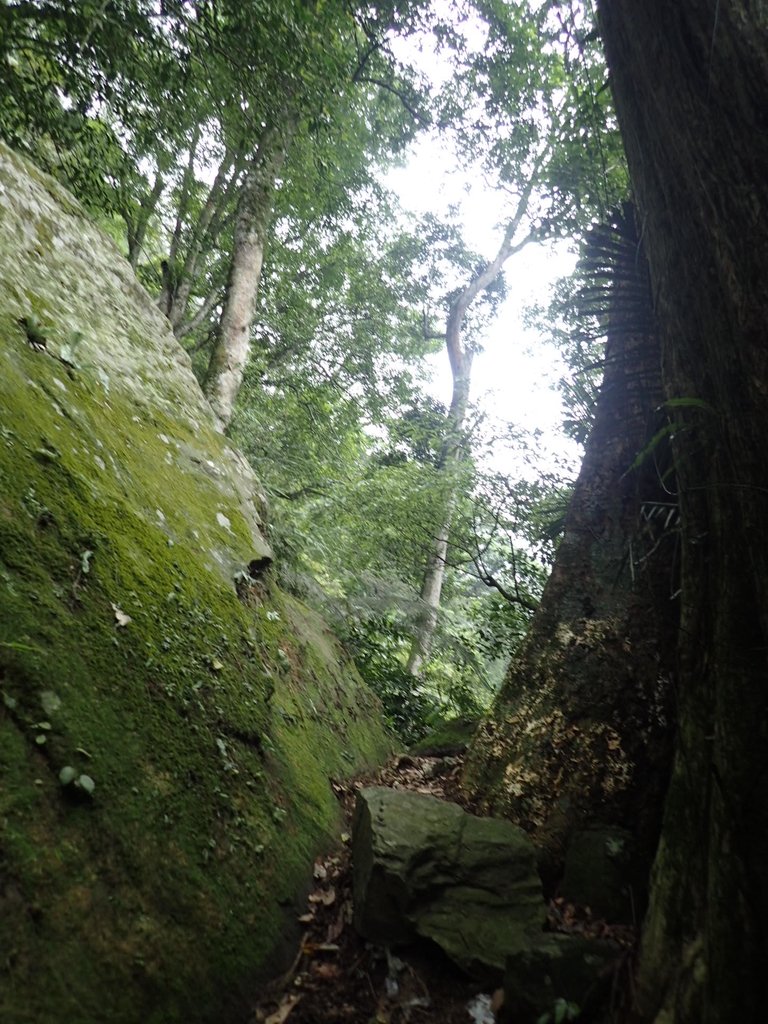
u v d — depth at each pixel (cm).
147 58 552
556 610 401
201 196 1119
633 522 386
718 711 200
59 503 293
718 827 190
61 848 201
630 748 336
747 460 187
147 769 252
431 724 853
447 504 1001
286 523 885
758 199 183
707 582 225
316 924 288
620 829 317
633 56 235
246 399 1198
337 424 1327
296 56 545
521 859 304
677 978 196
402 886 276
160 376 533
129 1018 189
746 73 188
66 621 256
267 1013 234
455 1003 250
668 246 227
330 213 1138
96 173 666
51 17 461
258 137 635
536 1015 232
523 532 765
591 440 425
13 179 488
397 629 1030
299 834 329
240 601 441
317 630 657
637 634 358
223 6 510
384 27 613
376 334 1337
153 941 212
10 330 361
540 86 820
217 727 311
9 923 175
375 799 332
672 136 213
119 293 549
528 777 356
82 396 391
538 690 383
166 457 455
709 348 206
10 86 519
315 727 462
